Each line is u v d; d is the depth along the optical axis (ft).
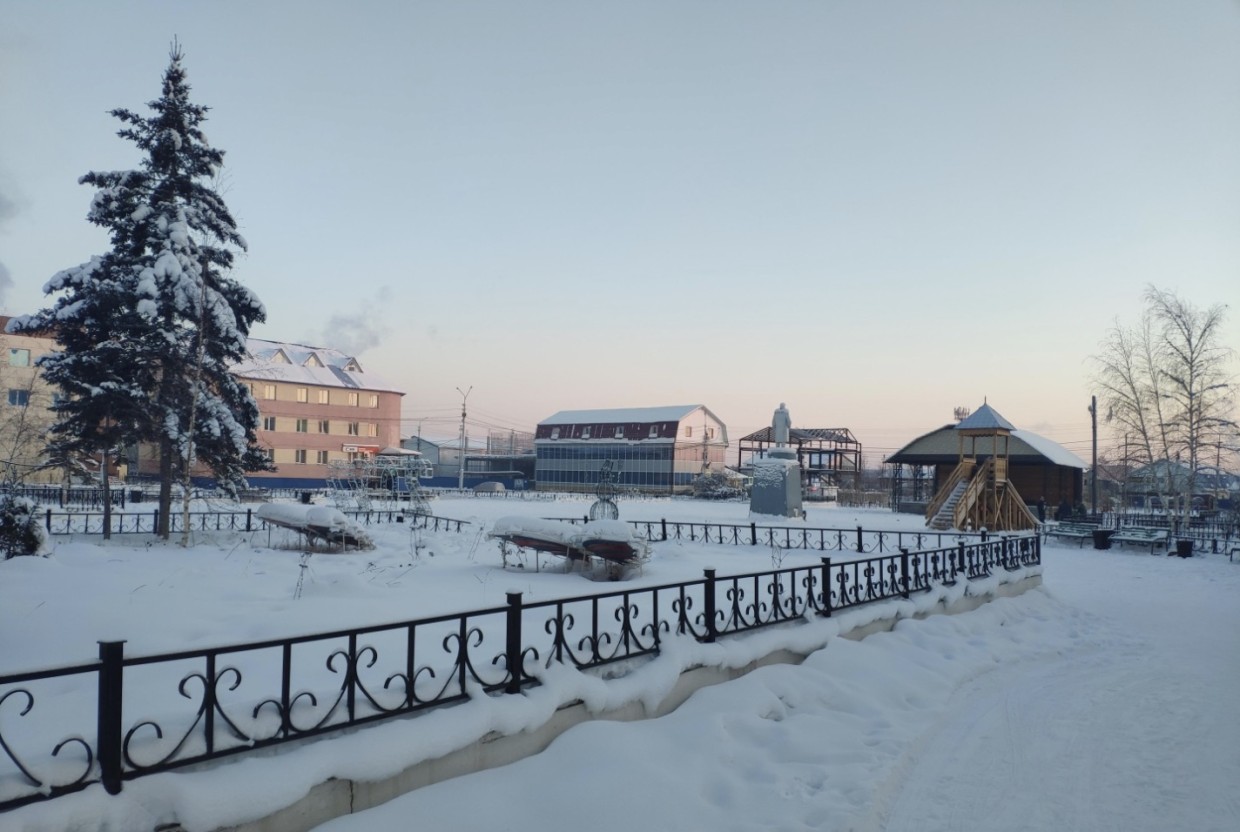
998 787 19.20
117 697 11.39
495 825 14.53
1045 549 93.76
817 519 131.75
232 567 43.19
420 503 130.11
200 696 18.17
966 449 163.53
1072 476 174.09
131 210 68.59
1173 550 91.09
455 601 33.63
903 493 210.38
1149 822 17.31
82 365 65.41
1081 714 25.70
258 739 12.99
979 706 26.40
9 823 9.98
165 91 69.56
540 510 139.64
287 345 224.94
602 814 15.29
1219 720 25.11
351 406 224.53
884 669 27.32
